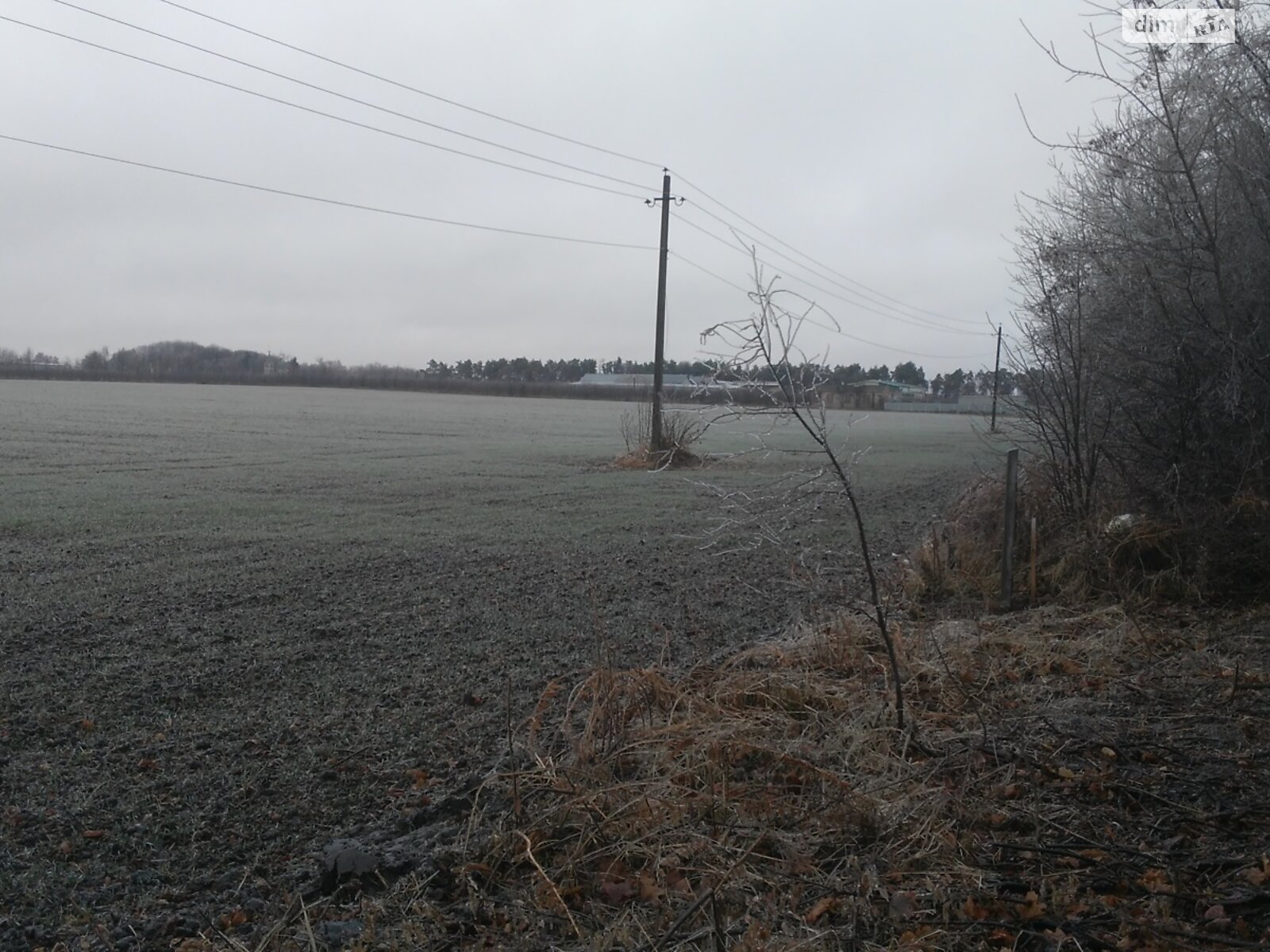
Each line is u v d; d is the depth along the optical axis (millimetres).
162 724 6832
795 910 3926
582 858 4340
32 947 4121
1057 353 11547
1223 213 9945
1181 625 8711
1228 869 4141
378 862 4578
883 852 4352
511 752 5051
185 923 4250
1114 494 11234
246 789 5699
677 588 12031
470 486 25031
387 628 9812
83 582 11945
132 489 22234
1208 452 10422
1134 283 10617
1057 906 3857
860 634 7754
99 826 5250
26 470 25922
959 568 11242
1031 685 6883
